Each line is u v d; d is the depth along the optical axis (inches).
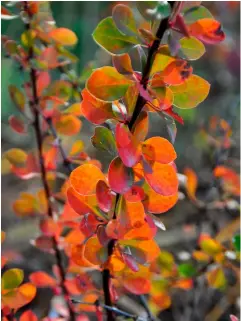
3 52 29.2
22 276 22.8
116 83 19.6
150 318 26.1
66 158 26.2
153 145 19.8
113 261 21.8
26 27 25.8
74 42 25.9
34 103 26.1
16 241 52.0
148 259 21.4
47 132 26.8
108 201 19.9
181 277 27.8
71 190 20.8
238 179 31.7
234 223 28.6
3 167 28.0
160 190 19.8
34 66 25.9
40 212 27.2
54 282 26.2
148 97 18.9
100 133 20.1
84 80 27.4
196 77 20.0
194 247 36.4
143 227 20.9
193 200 31.6
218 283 27.6
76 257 23.0
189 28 19.5
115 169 19.7
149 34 19.1
